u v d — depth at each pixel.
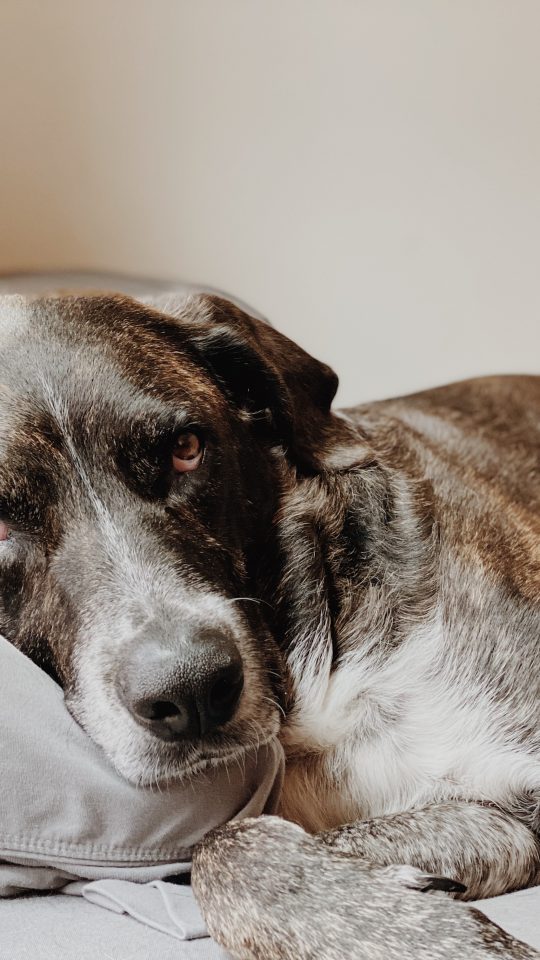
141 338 0.63
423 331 0.92
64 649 0.57
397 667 0.64
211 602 0.57
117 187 0.91
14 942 0.50
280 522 0.65
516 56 0.88
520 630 0.64
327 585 0.66
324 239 0.91
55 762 0.53
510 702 0.63
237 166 0.91
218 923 0.51
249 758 0.57
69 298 0.63
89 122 0.90
